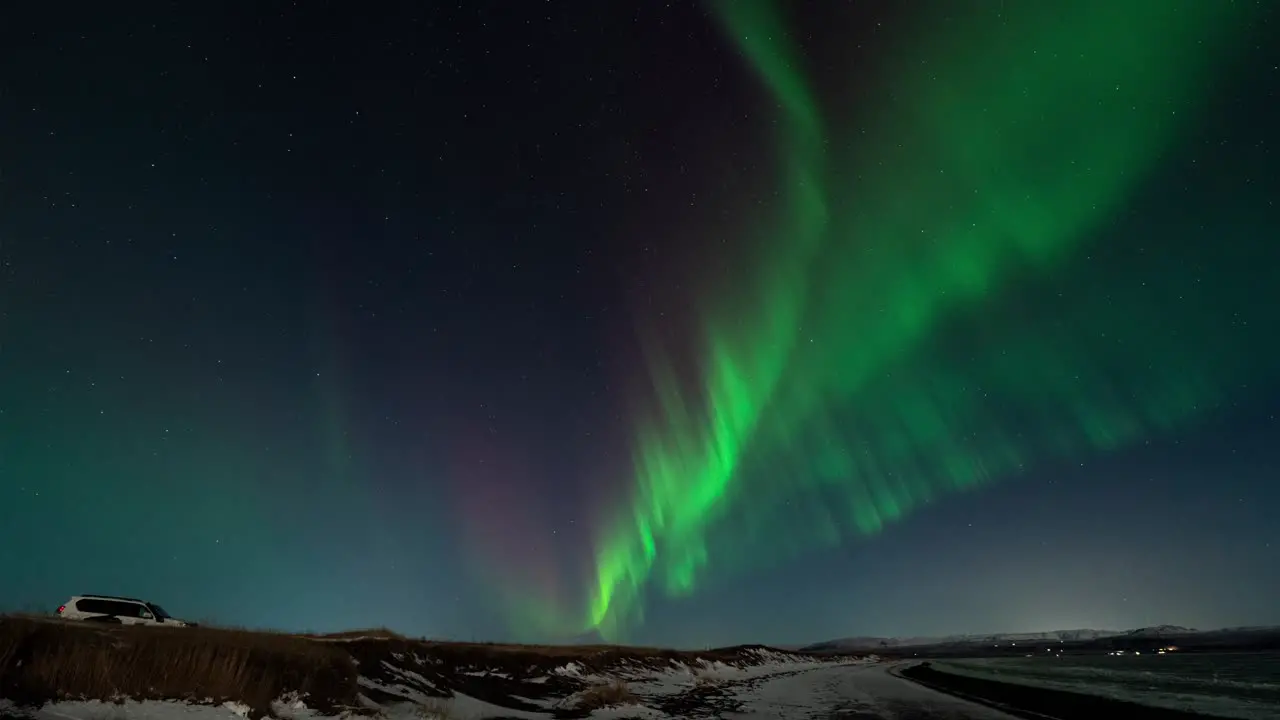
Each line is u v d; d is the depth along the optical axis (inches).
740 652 3457.2
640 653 2165.4
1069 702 1407.5
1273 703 1357.0
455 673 1056.2
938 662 4667.8
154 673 499.2
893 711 1283.2
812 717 1172.5
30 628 490.6
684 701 1402.6
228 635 695.1
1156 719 1136.8
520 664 1266.0
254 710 519.8
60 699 422.3
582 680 1370.6
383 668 898.1
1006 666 3508.9
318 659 702.5
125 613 853.2
